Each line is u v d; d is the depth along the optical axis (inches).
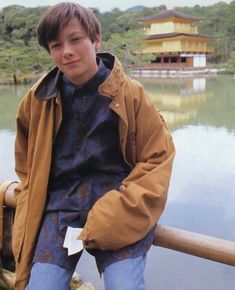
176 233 56.7
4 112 466.3
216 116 430.9
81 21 49.5
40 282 49.9
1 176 191.6
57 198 54.9
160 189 49.8
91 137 52.7
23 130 60.2
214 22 1809.8
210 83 1029.8
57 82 53.2
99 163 53.3
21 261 55.2
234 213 147.6
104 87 50.2
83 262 110.4
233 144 271.6
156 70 1455.5
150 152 52.0
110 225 48.3
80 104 52.6
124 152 53.0
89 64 50.8
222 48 1680.6
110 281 48.2
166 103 573.6
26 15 1391.5
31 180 55.4
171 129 345.1
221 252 53.7
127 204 48.6
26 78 1000.2
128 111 51.9
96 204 49.9
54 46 50.6
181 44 1498.5
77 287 86.8
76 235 51.5
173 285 104.3
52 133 53.9
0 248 76.5
